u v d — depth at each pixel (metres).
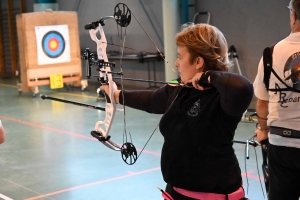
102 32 1.89
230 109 1.42
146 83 9.17
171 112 1.58
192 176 1.55
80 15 10.48
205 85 1.48
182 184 1.57
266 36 7.16
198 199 1.56
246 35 7.44
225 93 1.40
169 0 7.32
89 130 5.49
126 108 6.86
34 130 5.59
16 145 4.86
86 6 10.27
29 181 3.65
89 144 4.79
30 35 8.19
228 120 1.50
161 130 1.61
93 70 9.95
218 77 1.41
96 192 3.36
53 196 3.30
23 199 3.25
